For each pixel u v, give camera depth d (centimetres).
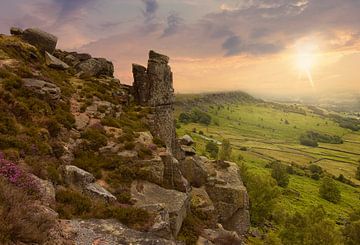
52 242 1566
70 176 2506
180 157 5238
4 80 3334
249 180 10744
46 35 5334
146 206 2433
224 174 5538
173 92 5481
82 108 3988
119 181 2966
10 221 1410
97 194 2452
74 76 5212
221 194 5006
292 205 15762
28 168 2220
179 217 2834
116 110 4484
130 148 3469
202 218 3884
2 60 3934
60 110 3531
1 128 2598
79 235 1786
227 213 4934
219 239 3141
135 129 4134
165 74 5356
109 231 1959
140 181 3120
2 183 1641
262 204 10069
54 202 2014
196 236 2984
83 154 3150
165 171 3528
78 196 2239
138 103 5159
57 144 2906
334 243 7762
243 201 4988
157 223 2189
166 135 5069
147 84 5228
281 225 10512
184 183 3569
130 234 1988
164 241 1975
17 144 2464
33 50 4812
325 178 18938
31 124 2959
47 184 2155
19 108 3008
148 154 3503
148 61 5341
